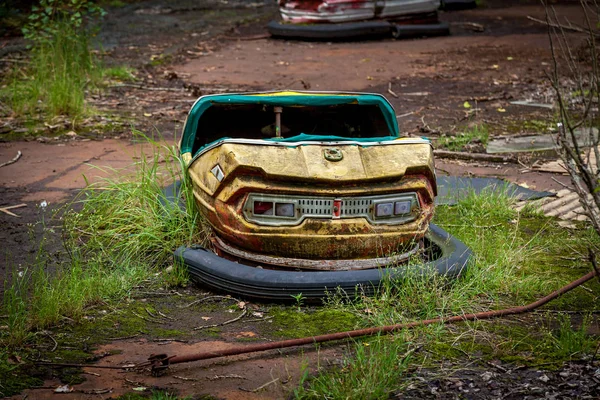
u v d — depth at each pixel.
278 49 17.14
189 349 4.60
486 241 6.34
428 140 5.74
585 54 14.52
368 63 15.52
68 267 5.83
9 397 3.99
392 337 4.72
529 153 9.50
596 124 10.59
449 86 13.48
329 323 4.93
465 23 21.22
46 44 12.60
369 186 5.30
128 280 5.55
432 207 5.65
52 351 4.54
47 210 7.18
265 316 5.07
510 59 15.99
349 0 18.38
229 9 23.92
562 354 4.55
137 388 4.12
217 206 5.44
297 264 5.36
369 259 5.42
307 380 4.24
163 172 8.02
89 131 10.23
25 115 10.86
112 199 6.83
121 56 15.73
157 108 11.57
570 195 7.88
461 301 5.20
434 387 4.17
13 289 5.30
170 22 20.95
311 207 5.26
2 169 8.49
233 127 6.99
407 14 19.03
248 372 4.34
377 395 4.01
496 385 4.18
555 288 5.59
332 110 6.93
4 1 18.41
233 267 5.34
